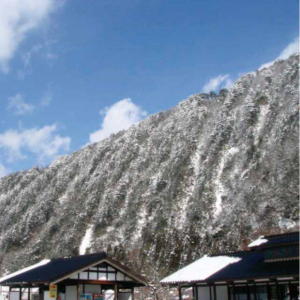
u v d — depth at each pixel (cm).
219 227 5572
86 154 10419
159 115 9869
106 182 8644
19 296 3872
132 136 9569
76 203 8562
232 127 7531
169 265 5600
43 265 3881
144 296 5038
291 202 5297
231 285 3073
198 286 3319
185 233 5866
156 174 7756
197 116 8531
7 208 10394
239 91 8331
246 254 3266
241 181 6159
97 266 3381
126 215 7138
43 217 8881
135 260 6006
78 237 7381
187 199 6662
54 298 3183
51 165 10994
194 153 7606
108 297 3553
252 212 5494
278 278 2603
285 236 2744
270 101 7394
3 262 8031
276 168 5919
